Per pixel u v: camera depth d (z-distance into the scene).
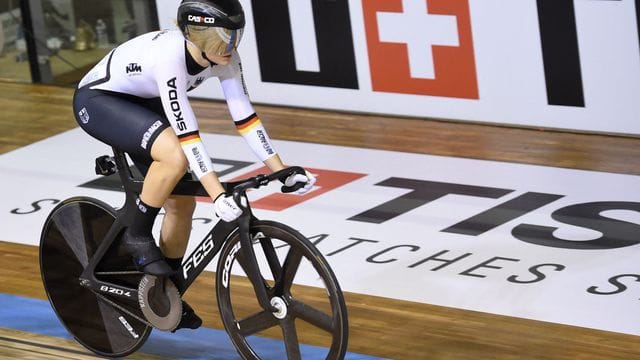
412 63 22.53
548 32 20.91
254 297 14.95
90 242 13.12
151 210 11.82
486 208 18.12
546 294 14.77
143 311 12.45
